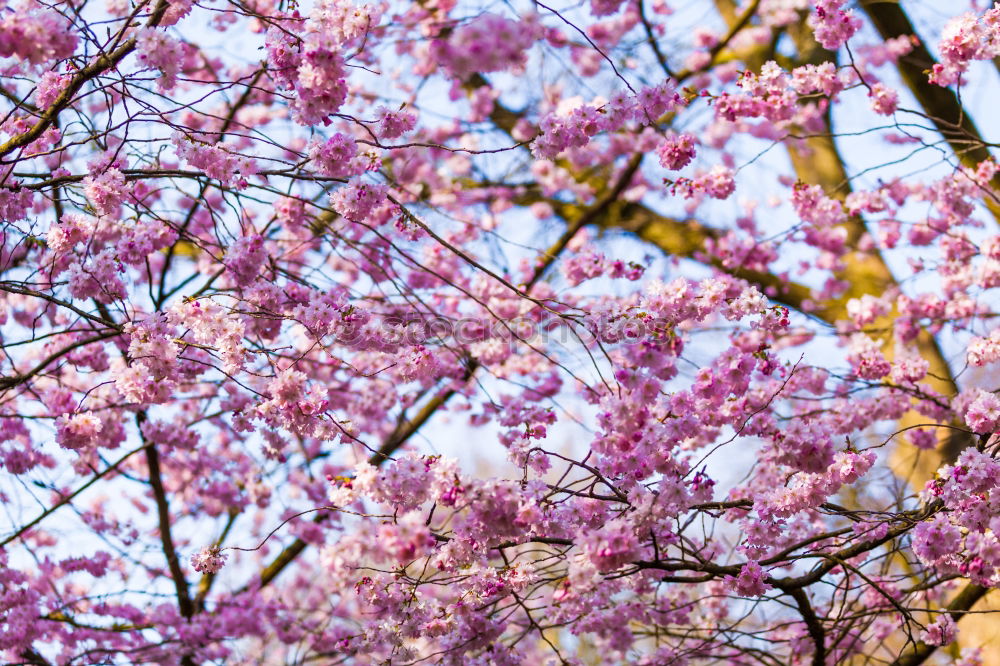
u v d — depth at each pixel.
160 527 6.70
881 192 6.32
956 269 6.54
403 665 4.64
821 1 4.94
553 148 4.25
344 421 4.04
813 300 7.90
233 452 7.89
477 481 3.65
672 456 4.10
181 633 6.36
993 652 6.05
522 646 6.36
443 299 7.23
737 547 4.42
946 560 4.11
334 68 3.74
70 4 4.19
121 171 4.18
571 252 8.34
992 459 3.95
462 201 8.50
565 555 4.39
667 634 5.33
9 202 4.23
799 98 5.16
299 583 8.30
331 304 4.48
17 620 5.48
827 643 5.76
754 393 4.94
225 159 4.28
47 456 6.77
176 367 4.03
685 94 4.45
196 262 7.23
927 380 6.87
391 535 3.34
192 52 6.84
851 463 4.13
